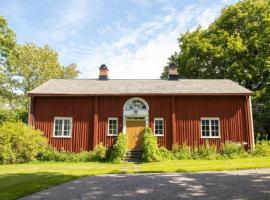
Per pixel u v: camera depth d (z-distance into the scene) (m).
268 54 32.22
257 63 32.41
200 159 21.22
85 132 23.48
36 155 21.56
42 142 21.56
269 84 32.59
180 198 8.31
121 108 23.84
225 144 22.77
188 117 23.66
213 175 12.45
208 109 23.77
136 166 17.61
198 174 12.91
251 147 23.03
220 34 34.31
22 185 10.34
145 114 23.72
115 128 23.67
